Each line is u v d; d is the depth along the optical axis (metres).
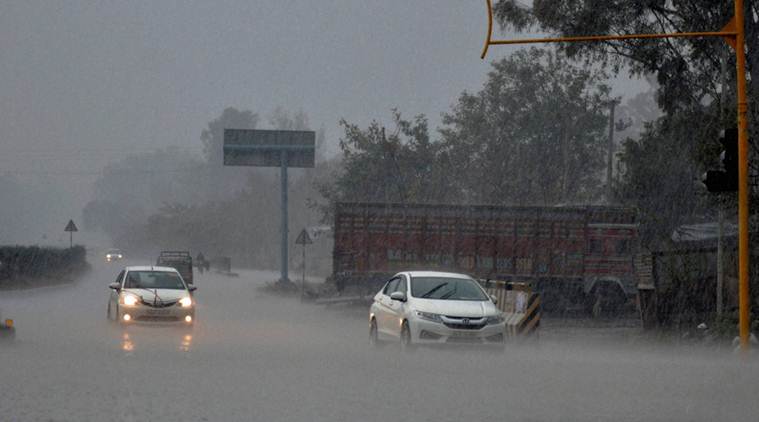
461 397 24.56
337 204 63.53
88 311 62.53
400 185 120.94
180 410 22.00
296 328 52.56
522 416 21.67
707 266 49.53
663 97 67.06
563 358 36.69
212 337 44.62
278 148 116.00
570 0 66.25
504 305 47.03
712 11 63.94
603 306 61.84
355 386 26.47
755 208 43.97
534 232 62.66
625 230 62.59
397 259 63.56
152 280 48.78
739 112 35.84
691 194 68.56
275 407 22.58
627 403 23.84
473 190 126.25
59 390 24.95
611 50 67.88
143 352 35.81
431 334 35.28
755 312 44.84
